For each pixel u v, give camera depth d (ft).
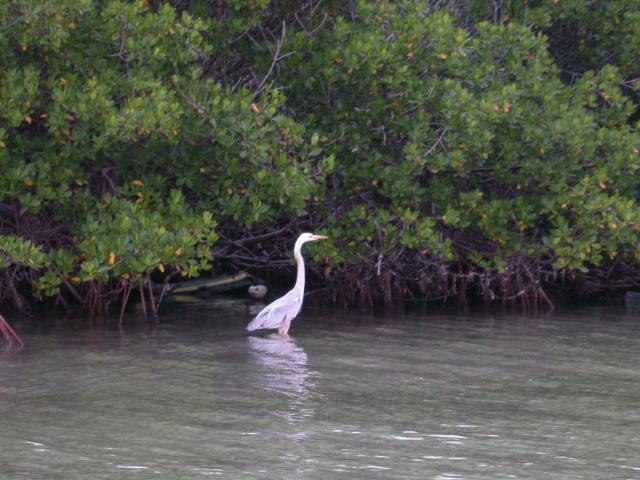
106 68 50.52
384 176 56.13
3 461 29.25
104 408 35.70
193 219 51.57
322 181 53.83
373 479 27.76
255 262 68.59
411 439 31.89
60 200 51.01
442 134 54.39
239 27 54.65
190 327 54.60
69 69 50.80
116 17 49.70
